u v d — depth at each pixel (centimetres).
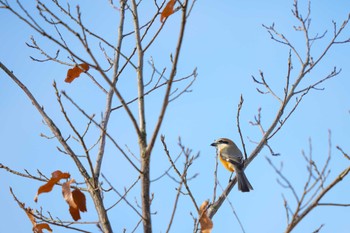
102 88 1292
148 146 945
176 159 1062
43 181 1172
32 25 918
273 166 864
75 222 1094
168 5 1146
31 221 1090
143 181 959
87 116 911
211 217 1157
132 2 1196
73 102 902
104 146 1214
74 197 1074
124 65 1320
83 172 1122
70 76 1225
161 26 1172
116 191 950
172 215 957
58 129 1193
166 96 888
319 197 860
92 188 1088
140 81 1088
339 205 864
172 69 876
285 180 862
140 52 1150
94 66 946
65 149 1155
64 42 1202
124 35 1372
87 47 877
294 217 853
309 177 855
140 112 1035
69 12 1192
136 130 948
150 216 961
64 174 1087
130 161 949
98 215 1070
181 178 993
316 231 930
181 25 870
